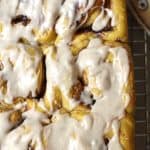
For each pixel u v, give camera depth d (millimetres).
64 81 602
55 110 609
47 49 623
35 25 630
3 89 610
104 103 600
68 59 610
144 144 770
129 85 604
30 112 609
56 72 604
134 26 792
